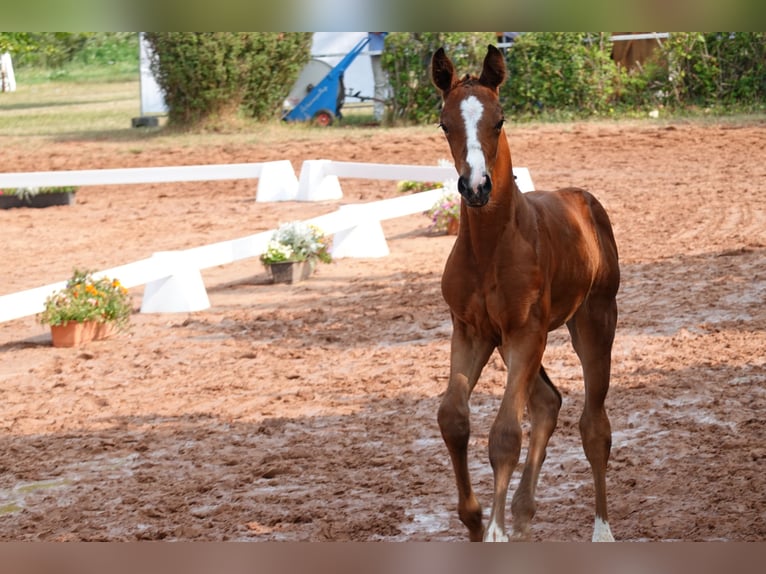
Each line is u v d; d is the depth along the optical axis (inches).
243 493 312.8
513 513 242.4
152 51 1398.9
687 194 834.8
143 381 446.0
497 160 233.0
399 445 349.7
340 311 548.7
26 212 934.4
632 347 451.2
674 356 431.8
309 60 1446.9
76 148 1263.5
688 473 306.2
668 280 567.8
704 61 1334.9
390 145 1209.4
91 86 2005.4
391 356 462.9
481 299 241.8
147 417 396.8
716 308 504.7
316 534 275.6
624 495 295.1
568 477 314.0
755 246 633.0
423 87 1385.3
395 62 1380.4
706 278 565.0
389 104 1402.6
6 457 357.4
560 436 352.2
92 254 732.7
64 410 410.6
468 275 242.1
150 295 572.4
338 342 491.8
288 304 571.5
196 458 347.9
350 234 690.2
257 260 709.3
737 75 1336.1
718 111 1304.1
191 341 507.2
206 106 1393.9
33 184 853.8
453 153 229.1
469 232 239.3
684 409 365.7
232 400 413.4
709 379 397.4
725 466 308.7
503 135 236.2
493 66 237.5
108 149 1250.6
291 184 950.4
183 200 978.7
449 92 238.8
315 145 1232.2
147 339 515.5
